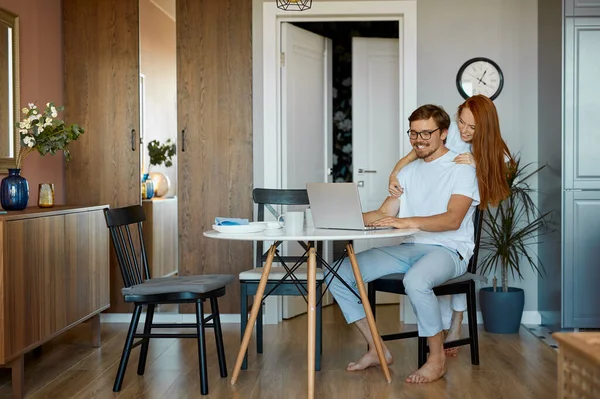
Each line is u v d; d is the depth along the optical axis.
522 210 4.82
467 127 3.58
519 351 3.98
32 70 4.36
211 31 4.79
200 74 4.80
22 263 3.21
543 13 4.68
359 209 3.16
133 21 4.81
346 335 4.48
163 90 4.84
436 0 4.82
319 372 3.54
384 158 5.84
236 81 4.79
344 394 3.14
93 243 4.13
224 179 4.81
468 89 4.80
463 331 4.60
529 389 3.20
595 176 4.36
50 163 4.66
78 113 4.84
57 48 4.77
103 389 3.26
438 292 3.49
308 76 5.39
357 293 3.52
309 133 5.42
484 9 4.81
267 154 4.84
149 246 4.95
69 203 4.85
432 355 3.37
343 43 6.77
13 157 4.03
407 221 3.28
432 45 4.82
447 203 3.50
